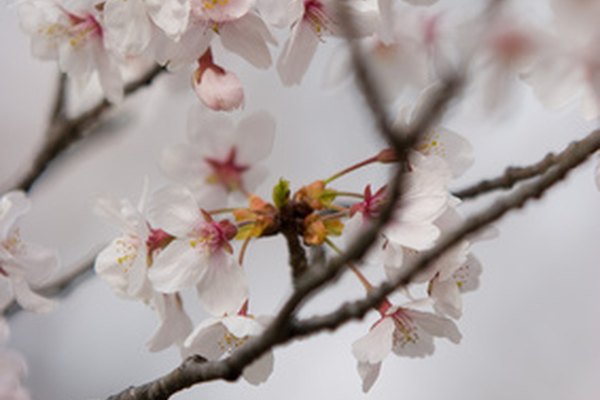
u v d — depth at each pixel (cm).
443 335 78
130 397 74
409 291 77
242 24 77
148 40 77
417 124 67
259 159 83
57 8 80
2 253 80
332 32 77
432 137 78
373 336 77
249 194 80
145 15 77
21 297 81
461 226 69
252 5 77
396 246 76
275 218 77
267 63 78
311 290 69
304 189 77
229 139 82
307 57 78
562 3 77
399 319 77
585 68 78
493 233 78
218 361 73
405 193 76
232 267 77
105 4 77
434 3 78
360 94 67
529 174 78
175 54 77
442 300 77
